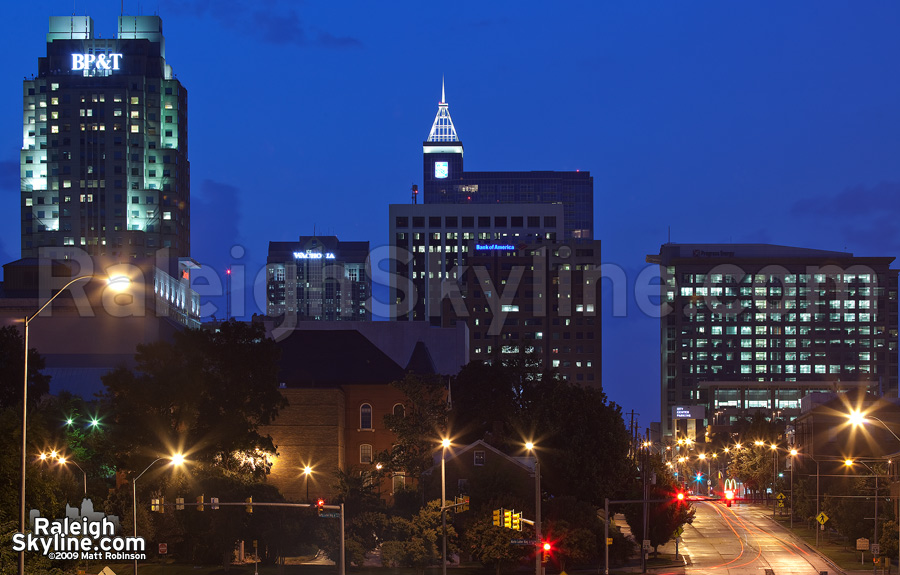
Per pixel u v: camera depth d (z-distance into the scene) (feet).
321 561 467.93
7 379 509.76
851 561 502.38
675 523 513.86
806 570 469.98
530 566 452.76
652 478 513.45
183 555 452.35
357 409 623.36
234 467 469.16
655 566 484.33
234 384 480.64
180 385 442.91
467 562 470.39
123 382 441.68
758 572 463.01
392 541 402.72
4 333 521.65
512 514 339.16
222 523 412.16
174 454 424.05
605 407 533.96
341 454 605.73
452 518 416.87
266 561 452.35
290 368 637.71
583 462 517.96
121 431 435.12
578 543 421.59
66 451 472.44
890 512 506.07
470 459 499.10
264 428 593.42
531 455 518.37
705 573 458.50
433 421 548.72
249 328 492.54
